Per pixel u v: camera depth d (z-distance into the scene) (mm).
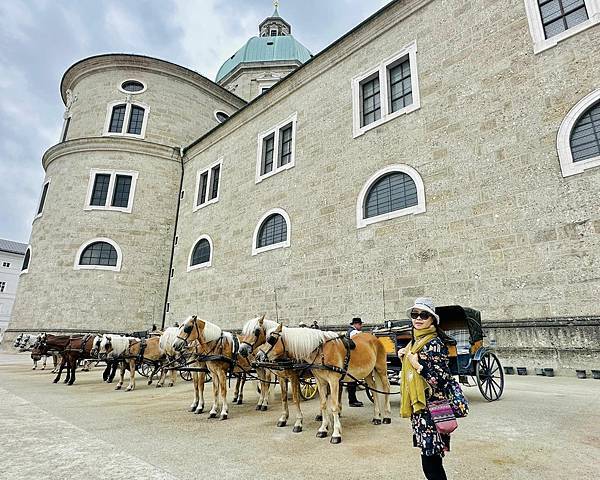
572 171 10609
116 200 27266
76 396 10344
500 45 13086
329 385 6516
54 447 5449
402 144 15062
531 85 12039
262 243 20500
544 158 11258
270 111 22594
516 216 11438
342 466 4598
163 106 30047
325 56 19625
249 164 22875
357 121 17188
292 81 21297
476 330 8156
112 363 13805
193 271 24625
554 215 10727
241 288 20594
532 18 12484
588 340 9508
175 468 4594
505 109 12445
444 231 12938
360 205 15828
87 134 28922
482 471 4270
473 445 5156
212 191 25844
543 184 11109
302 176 19031
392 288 13922
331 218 16938
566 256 10305
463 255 12312
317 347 6293
